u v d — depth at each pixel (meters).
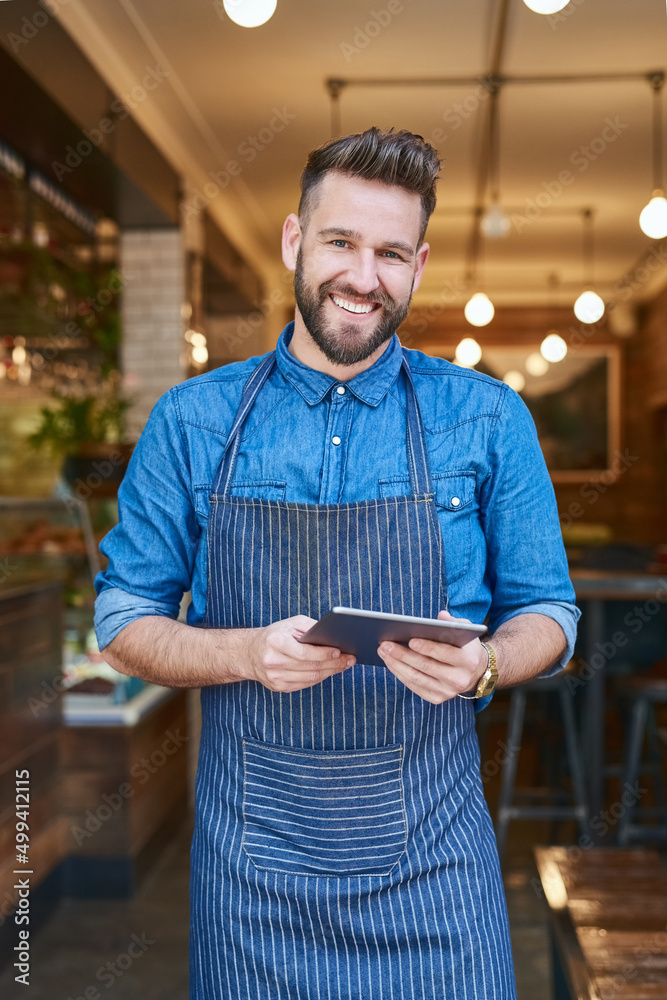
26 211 4.30
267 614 1.22
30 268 4.27
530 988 2.62
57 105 3.49
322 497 1.25
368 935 1.19
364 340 1.19
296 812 1.21
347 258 1.16
